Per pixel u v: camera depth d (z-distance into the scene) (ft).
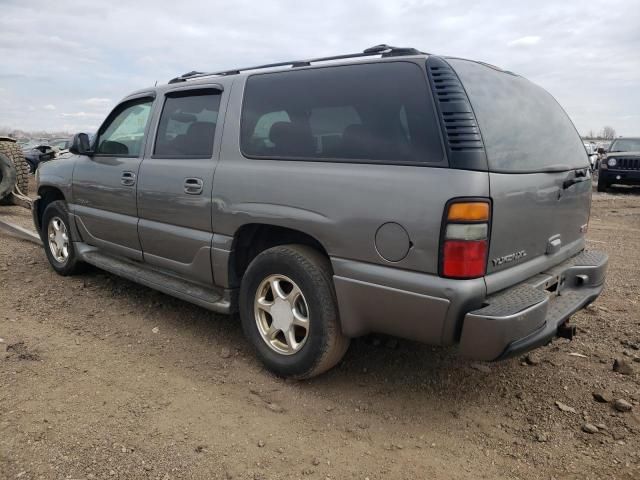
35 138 98.84
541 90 12.27
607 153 54.60
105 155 15.71
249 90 11.96
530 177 9.75
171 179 13.03
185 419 9.72
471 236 8.46
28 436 9.01
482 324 8.43
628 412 10.15
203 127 12.73
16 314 14.66
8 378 10.98
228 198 11.62
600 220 35.50
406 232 8.89
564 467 8.63
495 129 9.30
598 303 16.35
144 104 14.85
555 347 13.03
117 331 13.71
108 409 9.95
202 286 13.08
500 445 9.24
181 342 13.10
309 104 10.75
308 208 10.18
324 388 11.01
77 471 8.18
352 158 9.80
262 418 9.88
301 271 10.39
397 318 9.27
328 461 8.70
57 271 18.53
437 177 8.67
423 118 9.06
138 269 14.92
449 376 11.59
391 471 8.49
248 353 12.53
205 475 8.24
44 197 19.30
